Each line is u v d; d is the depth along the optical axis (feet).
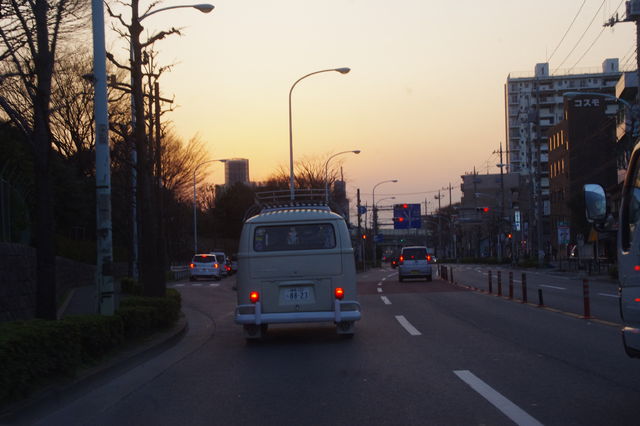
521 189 285.84
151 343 37.52
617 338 38.09
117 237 143.43
